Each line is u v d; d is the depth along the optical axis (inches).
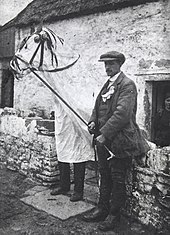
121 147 142.5
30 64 180.9
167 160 136.6
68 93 190.5
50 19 310.3
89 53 279.7
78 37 289.0
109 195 156.8
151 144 165.0
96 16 271.6
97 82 272.1
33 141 214.7
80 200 178.9
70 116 179.8
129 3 242.7
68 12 289.9
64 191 190.1
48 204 173.3
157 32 229.1
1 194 191.3
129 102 140.9
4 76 422.9
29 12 360.5
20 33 363.6
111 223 147.1
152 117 241.4
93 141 169.0
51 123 215.9
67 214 161.2
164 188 137.7
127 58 250.1
